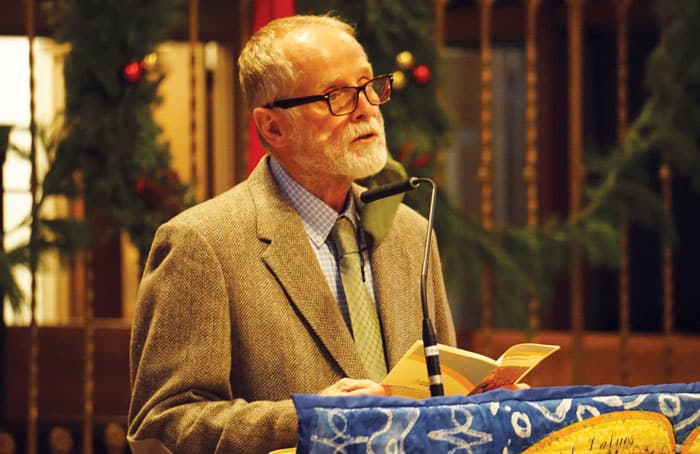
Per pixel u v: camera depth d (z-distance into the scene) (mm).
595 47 14930
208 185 14062
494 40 14938
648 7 14688
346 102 5523
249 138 8305
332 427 3732
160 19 9352
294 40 5598
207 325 5246
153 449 5129
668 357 11609
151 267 5488
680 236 14727
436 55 9898
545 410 3992
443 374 4750
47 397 12852
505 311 10430
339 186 5699
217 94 14375
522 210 15070
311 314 5371
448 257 10039
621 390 4113
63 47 9898
